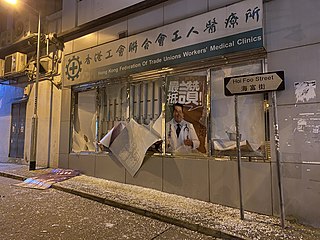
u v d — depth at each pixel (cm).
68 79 767
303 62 414
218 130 504
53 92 882
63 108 788
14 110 1049
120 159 634
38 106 922
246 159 457
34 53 973
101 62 684
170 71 574
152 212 425
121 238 341
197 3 545
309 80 406
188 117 546
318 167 389
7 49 1021
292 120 414
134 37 621
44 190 594
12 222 391
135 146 614
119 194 530
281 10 440
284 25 435
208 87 519
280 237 336
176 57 546
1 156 1076
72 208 466
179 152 550
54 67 884
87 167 711
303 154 402
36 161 901
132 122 632
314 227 379
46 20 916
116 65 650
